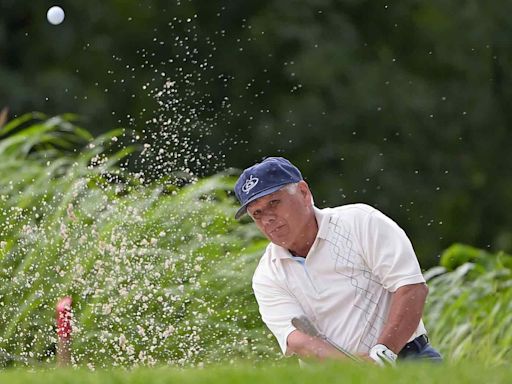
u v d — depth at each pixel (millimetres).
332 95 58781
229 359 24312
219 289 25797
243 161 57344
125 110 56406
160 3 59031
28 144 31094
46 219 26422
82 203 26500
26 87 54688
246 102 58562
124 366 23266
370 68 59844
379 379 13312
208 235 26734
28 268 25312
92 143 28906
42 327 24984
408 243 19281
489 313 29250
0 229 26875
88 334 23641
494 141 61656
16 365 24562
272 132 57656
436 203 59562
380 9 61469
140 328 23344
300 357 19297
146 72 57594
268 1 60125
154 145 27469
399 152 59438
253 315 25844
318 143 58156
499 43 61906
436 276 33031
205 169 33531
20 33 57531
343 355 18516
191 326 24547
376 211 19562
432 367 14656
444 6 61844
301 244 19688
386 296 19469
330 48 59062
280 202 19391
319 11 60156
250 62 59156
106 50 57812
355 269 19391
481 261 33594
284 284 19828
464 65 61906
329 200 57125
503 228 61188
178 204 26781
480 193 60875
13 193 28453
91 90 56438
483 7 61969
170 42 58875
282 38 59188
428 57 61906
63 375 14562
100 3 58219
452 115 61000
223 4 59781
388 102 59281
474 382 13422
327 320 19625
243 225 29125
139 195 26969
